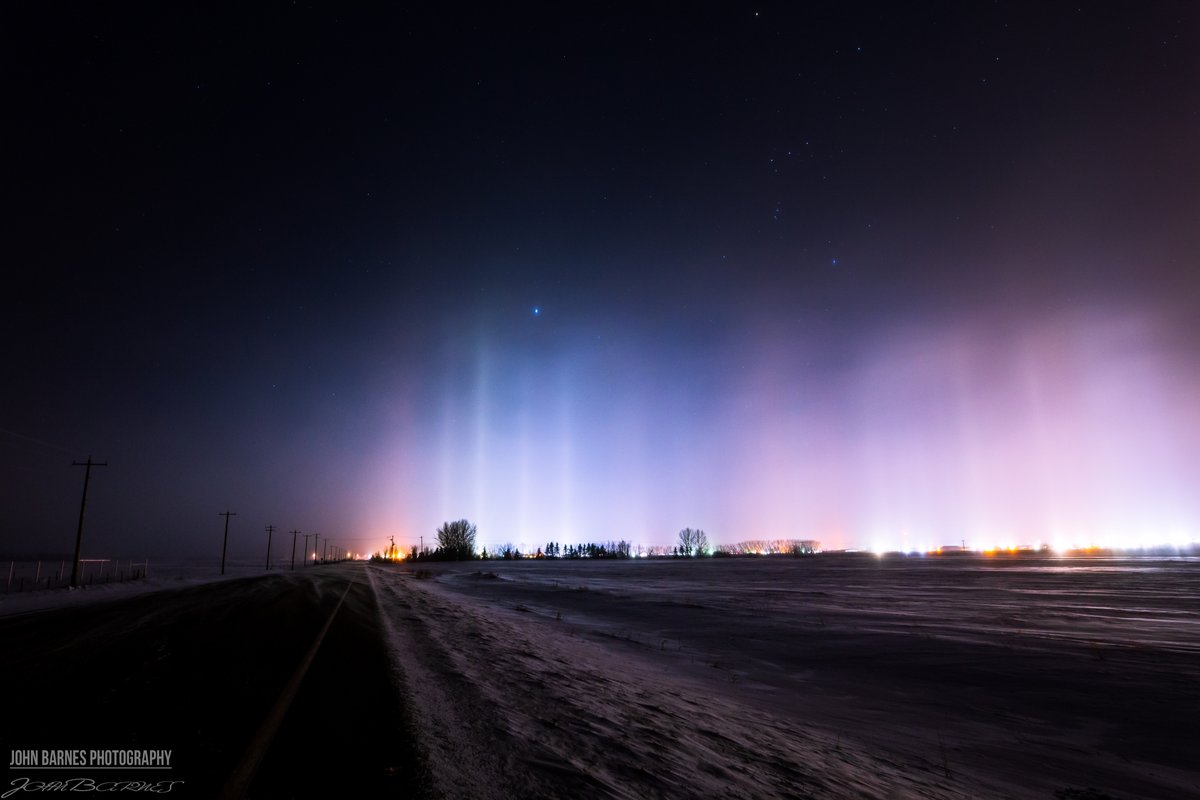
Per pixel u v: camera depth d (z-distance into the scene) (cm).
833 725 920
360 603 2203
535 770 499
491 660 1109
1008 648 1509
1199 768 762
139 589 3728
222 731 559
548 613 2562
